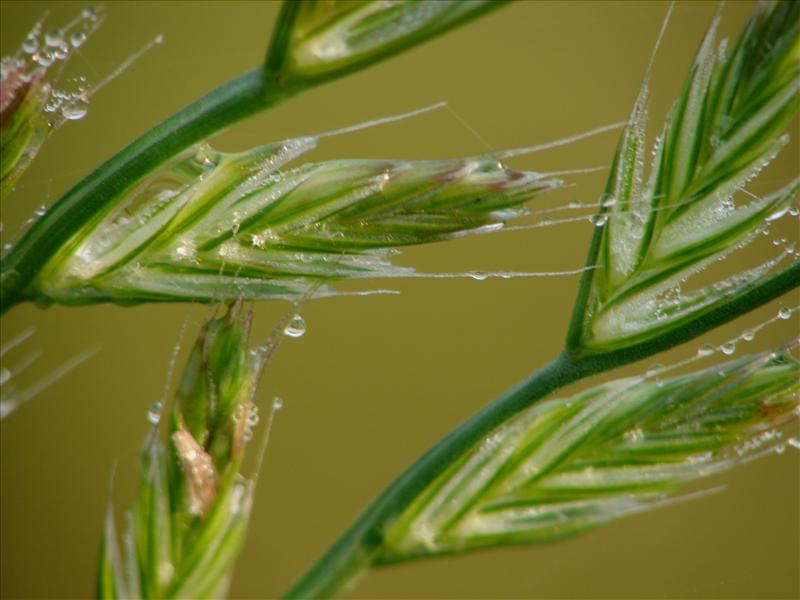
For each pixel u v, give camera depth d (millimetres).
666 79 85
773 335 81
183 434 49
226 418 49
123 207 50
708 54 51
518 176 49
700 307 49
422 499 49
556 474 49
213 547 49
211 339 50
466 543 49
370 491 83
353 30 48
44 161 80
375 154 85
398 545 49
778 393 50
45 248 49
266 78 48
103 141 81
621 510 49
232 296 50
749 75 50
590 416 50
